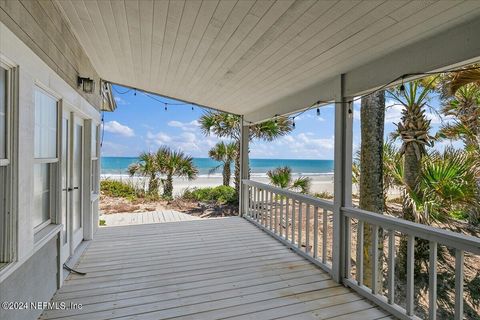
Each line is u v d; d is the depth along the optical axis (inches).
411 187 178.5
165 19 99.4
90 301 97.0
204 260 137.7
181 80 169.6
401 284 182.7
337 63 107.8
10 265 65.3
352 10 73.6
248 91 168.1
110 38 123.6
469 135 196.2
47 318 86.4
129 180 423.5
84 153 156.5
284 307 96.1
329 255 208.8
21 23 69.7
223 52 118.6
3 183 66.8
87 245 152.6
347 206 117.5
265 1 77.6
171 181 399.5
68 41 111.9
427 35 80.3
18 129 68.0
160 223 211.6
